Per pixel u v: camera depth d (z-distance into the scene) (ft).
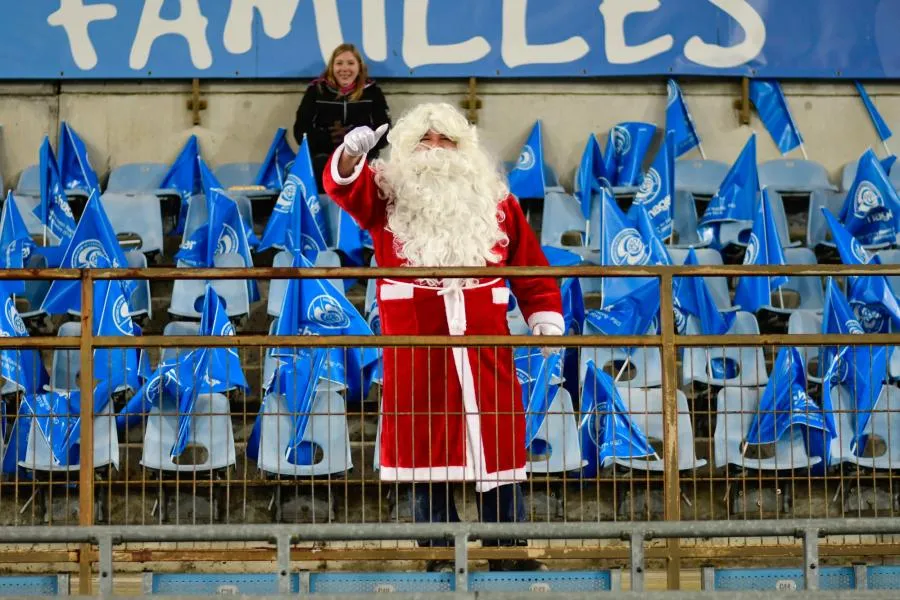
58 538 18.11
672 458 19.71
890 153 36.27
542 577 19.76
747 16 36.19
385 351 19.66
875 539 26.63
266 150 35.83
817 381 28.84
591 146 34.68
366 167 19.48
